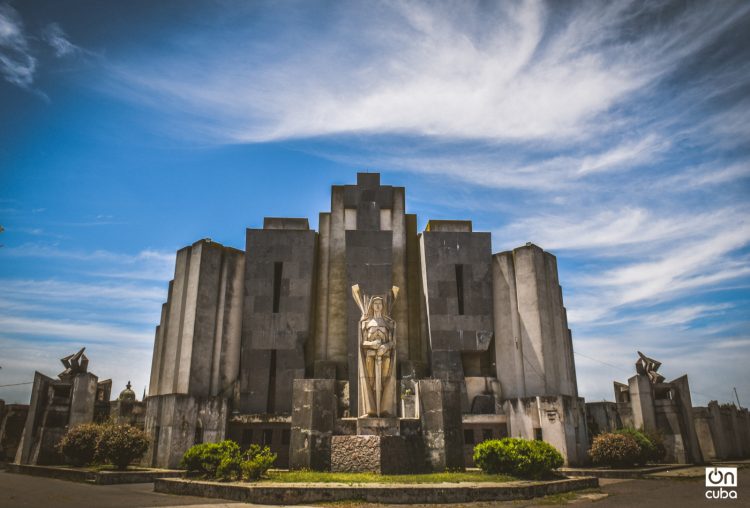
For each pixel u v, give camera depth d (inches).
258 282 1325.0
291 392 1250.6
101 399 1460.4
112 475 794.8
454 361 1288.1
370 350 789.2
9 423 1330.0
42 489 706.8
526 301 1322.6
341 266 1405.0
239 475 660.1
